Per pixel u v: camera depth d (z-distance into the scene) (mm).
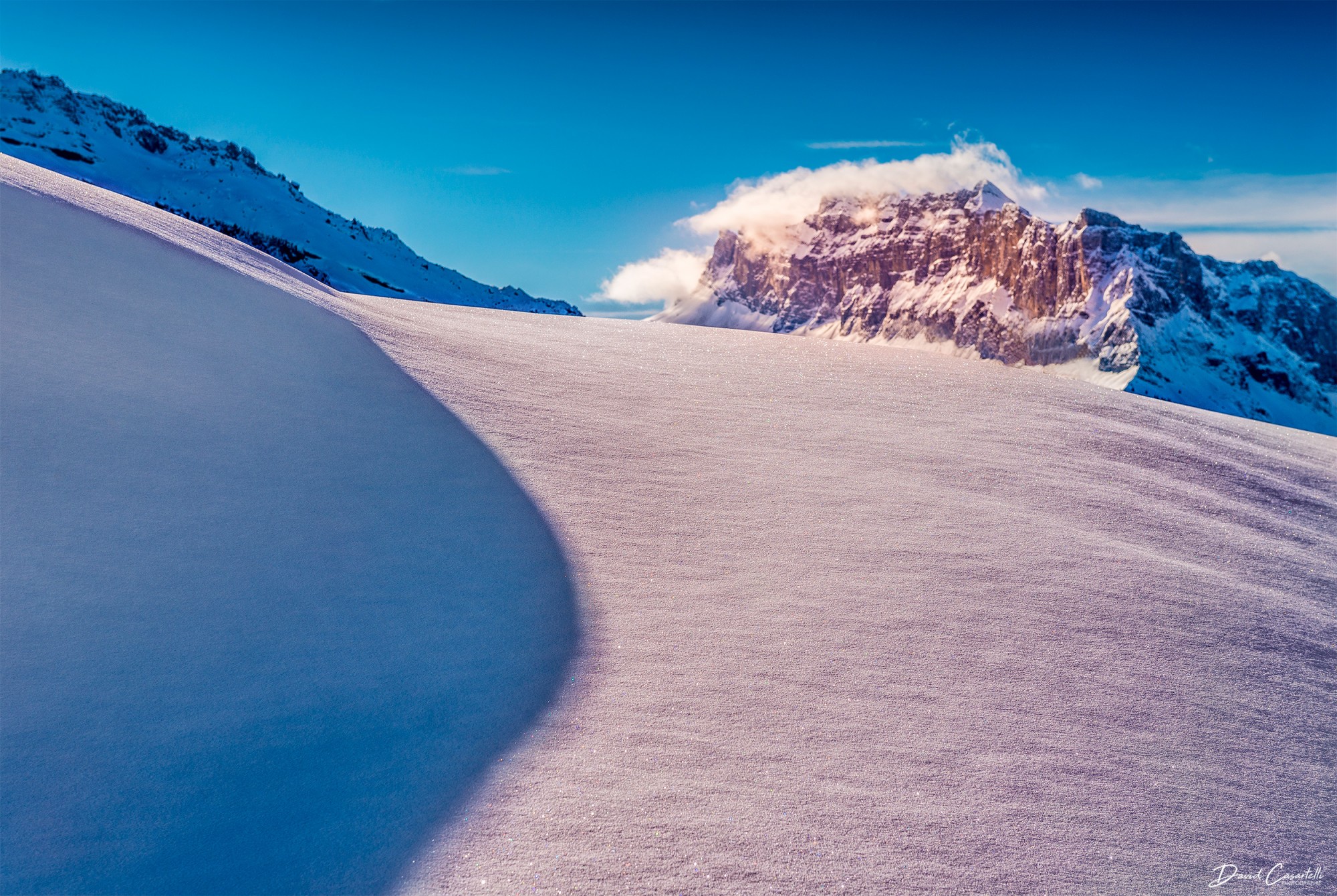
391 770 3271
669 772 3391
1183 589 5539
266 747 3277
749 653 4344
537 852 2906
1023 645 4613
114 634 3619
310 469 5402
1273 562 6438
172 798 2975
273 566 4371
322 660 3828
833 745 3635
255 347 6707
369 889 2703
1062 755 3707
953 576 5391
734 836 3047
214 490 4805
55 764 3000
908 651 4453
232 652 3725
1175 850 3201
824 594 5031
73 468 4484
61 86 171250
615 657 4238
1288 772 3771
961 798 3361
